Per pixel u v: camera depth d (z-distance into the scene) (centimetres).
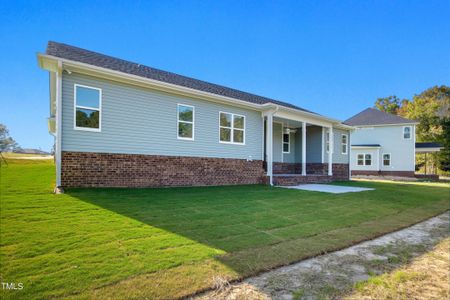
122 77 820
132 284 266
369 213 702
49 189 719
